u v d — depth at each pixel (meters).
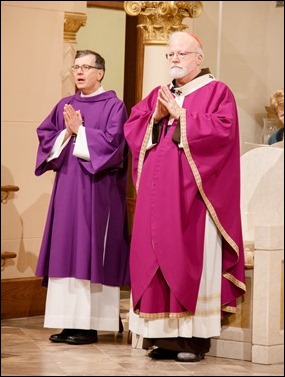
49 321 9.43
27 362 8.51
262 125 10.90
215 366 8.55
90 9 12.06
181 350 8.68
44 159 9.48
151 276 8.48
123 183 9.66
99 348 9.26
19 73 10.80
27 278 10.92
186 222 8.50
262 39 10.81
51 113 9.70
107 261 9.52
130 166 11.93
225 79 10.92
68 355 8.88
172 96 8.58
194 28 10.85
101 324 9.58
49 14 10.94
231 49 10.85
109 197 9.52
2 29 10.65
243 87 10.94
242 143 10.59
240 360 8.84
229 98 8.69
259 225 8.68
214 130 8.41
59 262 9.38
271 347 8.70
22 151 10.91
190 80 8.80
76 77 9.59
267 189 9.42
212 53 10.86
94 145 9.26
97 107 9.55
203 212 8.60
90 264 9.34
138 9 10.24
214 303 8.66
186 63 8.68
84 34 12.10
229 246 8.70
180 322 8.54
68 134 9.41
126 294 12.31
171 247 8.43
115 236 9.57
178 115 8.48
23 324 10.44
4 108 10.73
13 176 10.85
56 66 11.05
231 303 8.77
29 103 10.91
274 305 8.71
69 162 9.46
